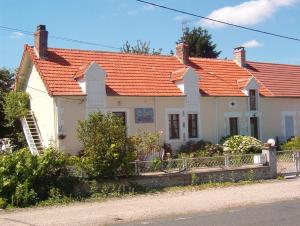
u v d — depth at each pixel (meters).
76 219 13.76
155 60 33.62
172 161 20.84
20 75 30.80
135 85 29.80
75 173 18.00
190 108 31.22
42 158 17.12
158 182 19.73
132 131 28.67
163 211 14.87
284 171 23.77
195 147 30.44
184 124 30.86
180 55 34.88
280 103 36.91
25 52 29.47
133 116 28.84
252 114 34.56
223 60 38.00
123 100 28.58
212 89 33.00
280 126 36.62
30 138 27.97
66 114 26.61
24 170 16.59
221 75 35.47
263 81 37.53
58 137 26.23
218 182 21.31
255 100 34.94
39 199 16.67
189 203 16.33
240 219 13.01
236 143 29.84
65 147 26.42
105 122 18.97
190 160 21.39
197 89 31.64
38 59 28.44
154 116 29.67
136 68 31.69
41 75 27.36
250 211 14.43
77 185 17.73
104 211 15.02
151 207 15.62
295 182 21.67
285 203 15.97
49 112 27.23
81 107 27.06
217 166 22.09
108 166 18.53
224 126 32.94
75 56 30.20
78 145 26.80
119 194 18.28
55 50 29.89
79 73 27.73
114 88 28.75
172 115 30.56
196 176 20.80
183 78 30.94
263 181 22.14
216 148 30.25
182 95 30.70
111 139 18.83
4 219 13.91
